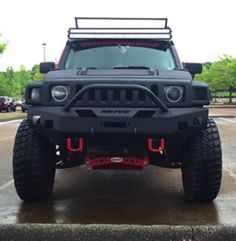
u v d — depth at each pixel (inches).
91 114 124.2
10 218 125.0
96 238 111.9
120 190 164.6
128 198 150.7
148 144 128.3
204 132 134.3
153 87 126.9
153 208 136.3
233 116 697.6
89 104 124.9
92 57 160.2
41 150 137.2
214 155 133.0
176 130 123.7
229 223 119.0
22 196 141.5
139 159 132.9
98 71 138.2
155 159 144.6
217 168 133.7
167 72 136.1
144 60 158.4
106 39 163.9
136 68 148.6
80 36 164.9
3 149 284.2
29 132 137.3
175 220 123.1
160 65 156.9
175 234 111.5
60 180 183.3
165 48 161.8
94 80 126.0
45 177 140.7
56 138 128.3
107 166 135.3
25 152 135.9
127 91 124.4
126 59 158.9
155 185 173.6
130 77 128.8
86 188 167.8
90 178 188.4
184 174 145.7
